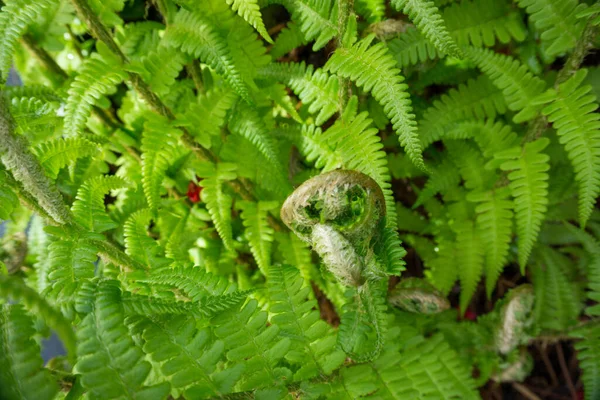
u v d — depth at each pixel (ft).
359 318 0.73
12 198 0.65
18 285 0.47
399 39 0.90
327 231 0.63
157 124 0.89
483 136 0.99
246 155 1.02
